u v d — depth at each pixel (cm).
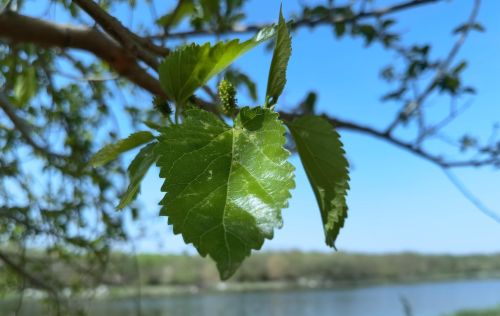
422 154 75
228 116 20
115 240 98
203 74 20
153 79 29
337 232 19
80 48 28
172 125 16
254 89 59
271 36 19
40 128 91
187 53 20
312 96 61
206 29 64
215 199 14
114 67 28
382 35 83
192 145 15
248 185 15
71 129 91
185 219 14
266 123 16
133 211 100
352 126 66
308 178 21
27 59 69
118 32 26
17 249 96
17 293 98
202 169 15
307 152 21
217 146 15
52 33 27
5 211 87
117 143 21
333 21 73
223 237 14
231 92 20
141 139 21
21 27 27
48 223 90
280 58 18
